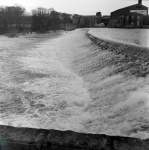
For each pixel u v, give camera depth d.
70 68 12.38
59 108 6.42
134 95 5.79
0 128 2.23
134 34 33.47
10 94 7.67
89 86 8.41
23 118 5.71
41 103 6.84
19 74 10.66
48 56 17.00
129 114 5.11
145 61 7.90
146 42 17.73
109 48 12.66
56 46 24.77
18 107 6.51
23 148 2.00
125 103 5.68
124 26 73.06
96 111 5.92
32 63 13.67
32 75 10.47
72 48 20.31
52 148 1.96
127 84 6.77
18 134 2.11
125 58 9.52
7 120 5.57
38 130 2.21
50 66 12.82
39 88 8.40
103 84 7.84
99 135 2.11
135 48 9.80
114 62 9.77
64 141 2.02
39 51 20.16
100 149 1.89
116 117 5.25
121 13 78.75
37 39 36.91
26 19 70.44
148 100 5.22
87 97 7.21
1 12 58.56
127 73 7.76
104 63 10.49
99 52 13.13
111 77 8.20
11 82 9.23
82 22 98.12
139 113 4.94
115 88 6.96
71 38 33.78
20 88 8.38
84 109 6.25
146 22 70.75
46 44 27.48
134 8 74.56
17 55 17.30
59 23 86.38
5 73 10.88
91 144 1.96
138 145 1.91
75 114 5.94
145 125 4.41
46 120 5.59
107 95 6.78
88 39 22.27
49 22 66.69
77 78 9.96
